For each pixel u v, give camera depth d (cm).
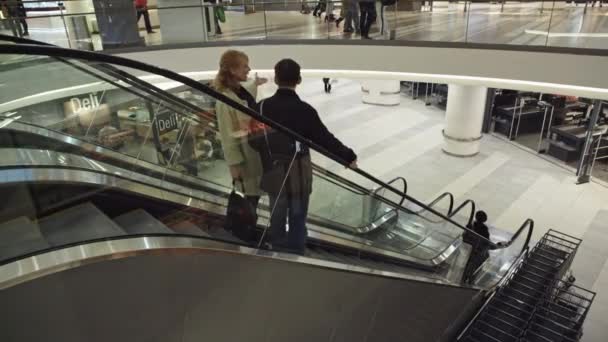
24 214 242
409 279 435
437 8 816
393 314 439
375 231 464
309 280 315
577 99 1179
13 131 315
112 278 201
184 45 864
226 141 324
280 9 887
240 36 903
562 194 1037
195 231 276
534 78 767
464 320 605
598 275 782
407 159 1223
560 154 1197
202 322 249
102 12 805
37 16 752
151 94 371
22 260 181
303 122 321
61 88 408
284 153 318
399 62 866
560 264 711
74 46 802
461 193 1046
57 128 416
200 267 238
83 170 295
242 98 337
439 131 1427
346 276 348
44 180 264
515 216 955
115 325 206
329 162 378
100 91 407
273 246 307
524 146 1303
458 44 810
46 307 180
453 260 585
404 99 1791
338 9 870
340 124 1501
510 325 573
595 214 957
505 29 779
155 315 223
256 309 282
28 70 383
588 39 711
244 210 308
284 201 331
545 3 736
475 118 1188
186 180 338
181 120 352
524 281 671
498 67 791
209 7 868
